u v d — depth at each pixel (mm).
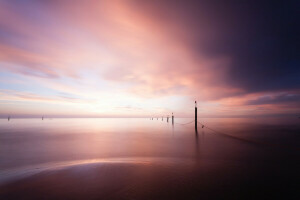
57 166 10227
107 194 6383
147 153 14570
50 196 6254
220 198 6148
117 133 32000
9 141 22031
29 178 7965
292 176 8336
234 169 9422
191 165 10180
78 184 7250
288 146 17406
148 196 6242
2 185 7258
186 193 6492
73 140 22875
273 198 6195
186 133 31531
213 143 19641
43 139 23781
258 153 13875
